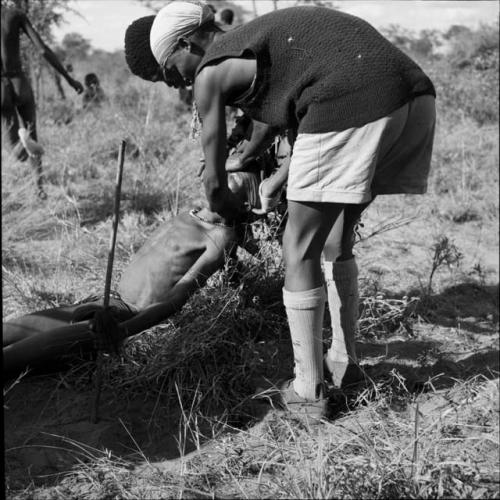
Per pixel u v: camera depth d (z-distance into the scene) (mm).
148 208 5746
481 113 9609
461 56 12625
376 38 2627
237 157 3146
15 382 2916
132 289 3154
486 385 3193
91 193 6164
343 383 3119
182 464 2611
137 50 2965
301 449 2625
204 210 3207
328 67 2559
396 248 5129
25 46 10094
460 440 2736
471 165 7012
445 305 4188
